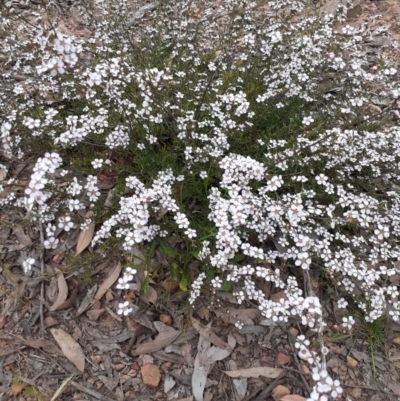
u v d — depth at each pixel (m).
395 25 1.23
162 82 0.67
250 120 0.81
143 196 0.55
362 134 0.77
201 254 0.61
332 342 0.64
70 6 1.14
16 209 0.71
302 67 0.83
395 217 0.69
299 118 0.84
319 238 0.71
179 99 0.75
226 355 0.61
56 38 0.46
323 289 0.69
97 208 0.68
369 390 0.60
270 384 0.59
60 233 0.71
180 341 0.62
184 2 0.97
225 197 0.72
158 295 0.65
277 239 0.70
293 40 0.90
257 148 0.79
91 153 0.76
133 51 0.91
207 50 0.99
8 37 0.81
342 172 0.73
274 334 0.64
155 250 0.69
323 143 0.66
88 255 0.64
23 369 0.57
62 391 0.56
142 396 0.57
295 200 0.58
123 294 0.66
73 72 0.80
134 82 0.70
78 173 0.72
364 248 0.68
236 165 0.58
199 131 0.78
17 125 0.72
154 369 0.59
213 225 0.69
